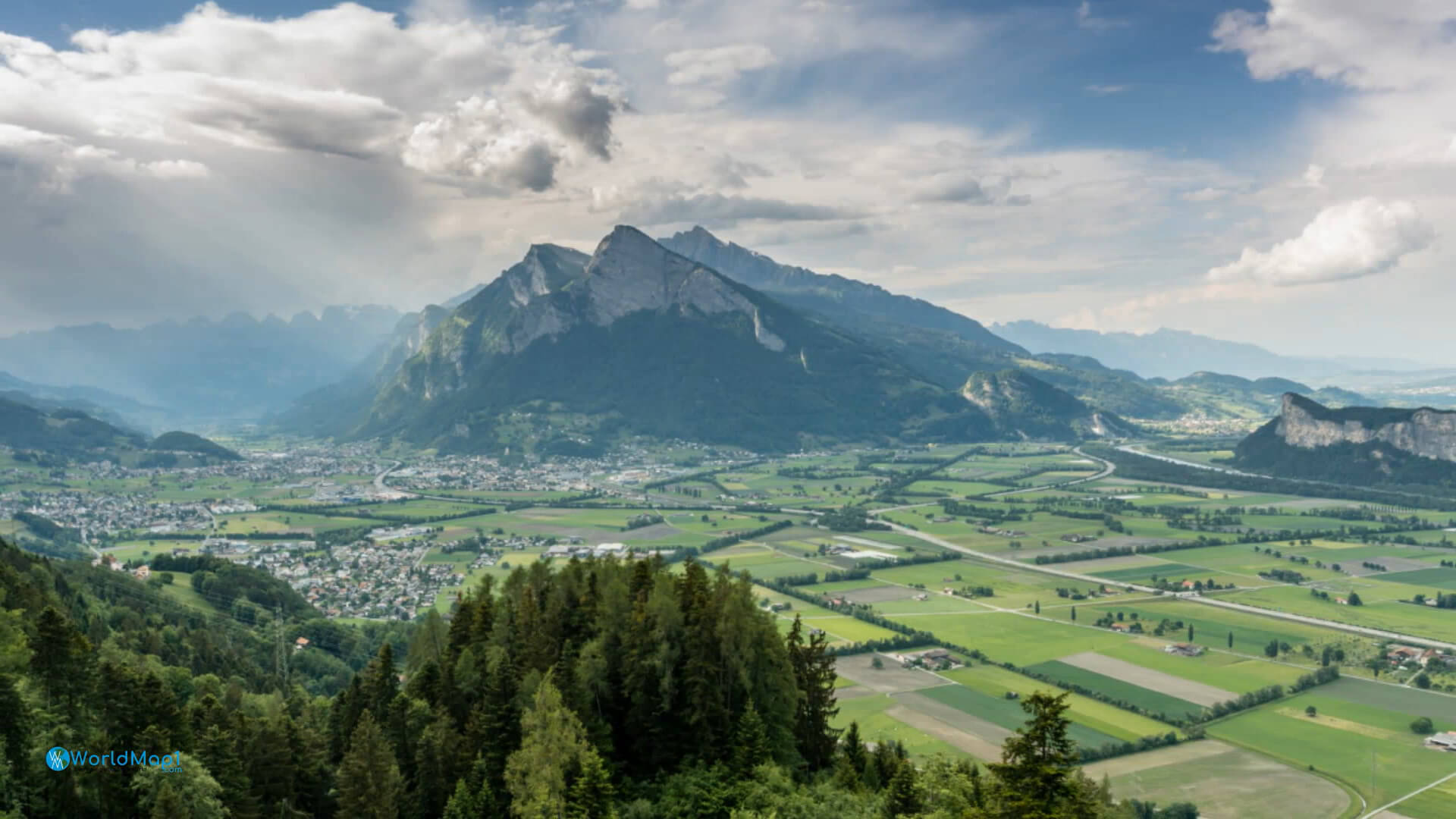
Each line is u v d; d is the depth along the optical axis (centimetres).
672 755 13012
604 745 12694
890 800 12000
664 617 13638
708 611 13550
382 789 11412
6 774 10100
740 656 13562
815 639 15075
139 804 10450
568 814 10975
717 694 13012
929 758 16538
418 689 14362
